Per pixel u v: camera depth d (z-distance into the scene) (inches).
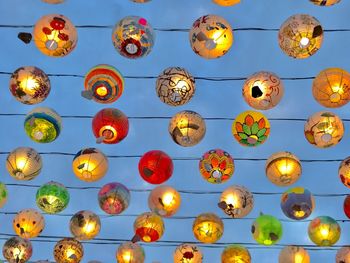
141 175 273.6
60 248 289.1
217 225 282.0
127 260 289.3
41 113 267.6
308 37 243.4
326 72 252.4
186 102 257.8
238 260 285.3
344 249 287.3
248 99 255.8
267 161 275.3
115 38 250.7
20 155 270.2
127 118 270.1
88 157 270.2
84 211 288.8
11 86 256.7
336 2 241.1
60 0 242.2
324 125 259.0
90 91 255.9
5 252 291.3
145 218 286.8
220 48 248.2
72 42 251.4
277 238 281.3
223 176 273.3
